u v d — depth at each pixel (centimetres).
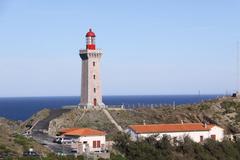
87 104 13900
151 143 11369
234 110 14438
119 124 12838
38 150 9581
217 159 11619
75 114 13300
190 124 12419
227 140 12475
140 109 14200
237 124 13638
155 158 10806
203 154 11538
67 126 12675
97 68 14088
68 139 10994
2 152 8906
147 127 11812
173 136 11800
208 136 12319
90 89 13988
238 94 16150
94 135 11000
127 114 13588
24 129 13375
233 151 12056
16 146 9650
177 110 14325
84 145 10425
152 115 13750
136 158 10700
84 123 12812
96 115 13275
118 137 11356
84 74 14162
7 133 10975
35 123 13625
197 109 14438
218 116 13988
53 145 10606
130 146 11000
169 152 11181
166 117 13700
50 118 13612
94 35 14200
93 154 9862
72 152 9788
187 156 11300
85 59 14100
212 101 15362
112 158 9994
